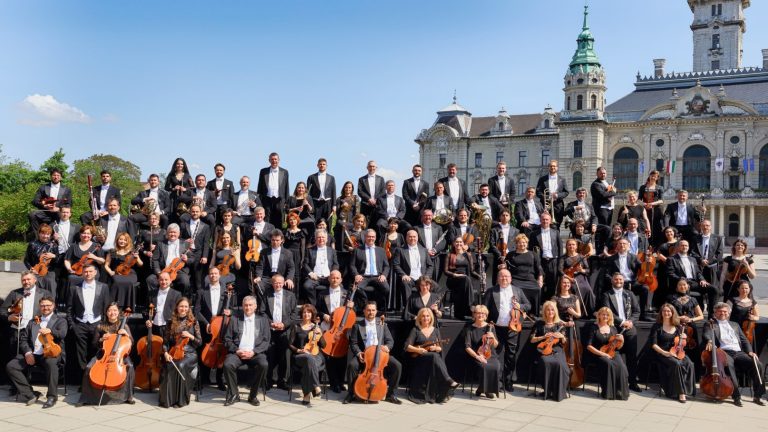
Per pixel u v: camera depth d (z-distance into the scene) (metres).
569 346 13.56
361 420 11.22
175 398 11.83
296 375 13.69
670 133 84.81
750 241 79.88
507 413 11.84
